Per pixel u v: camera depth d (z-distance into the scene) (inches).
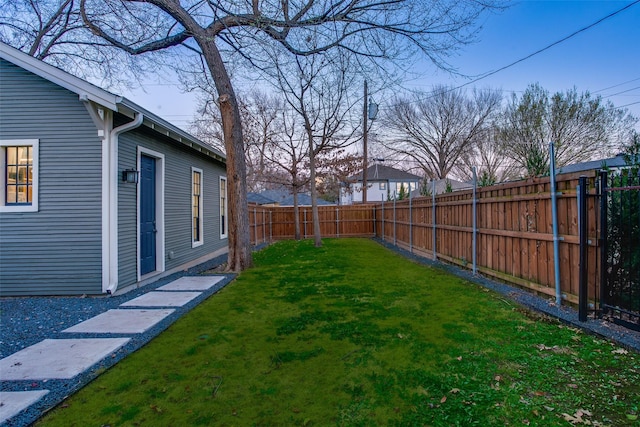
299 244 538.9
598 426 77.3
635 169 133.3
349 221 677.9
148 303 193.0
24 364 115.2
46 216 208.5
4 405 90.4
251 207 510.6
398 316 160.9
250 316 166.6
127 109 206.1
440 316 159.5
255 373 107.7
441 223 325.4
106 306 187.2
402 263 329.4
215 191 415.8
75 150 208.7
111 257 210.1
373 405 88.9
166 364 115.0
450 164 1074.7
